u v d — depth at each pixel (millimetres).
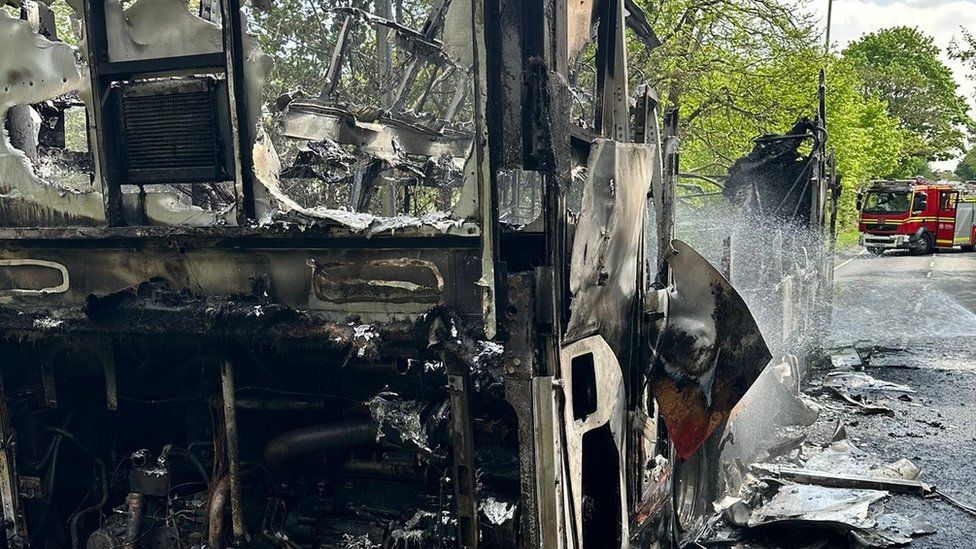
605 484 3109
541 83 2521
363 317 2785
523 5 2537
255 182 2875
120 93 3029
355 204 4691
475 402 2760
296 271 2875
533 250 2664
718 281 3637
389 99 6117
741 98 14977
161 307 3045
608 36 3414
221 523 3275
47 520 3699
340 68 4320
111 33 3000
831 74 17422
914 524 4824
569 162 2682
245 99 2859
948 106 64688
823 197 9484
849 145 23312
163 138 2992
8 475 3521
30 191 3191
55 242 3207
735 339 3607
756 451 5766
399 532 2967
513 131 2521
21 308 3301
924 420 7352
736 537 4578
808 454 6109
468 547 2650
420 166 5273
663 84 14375
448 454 2887
